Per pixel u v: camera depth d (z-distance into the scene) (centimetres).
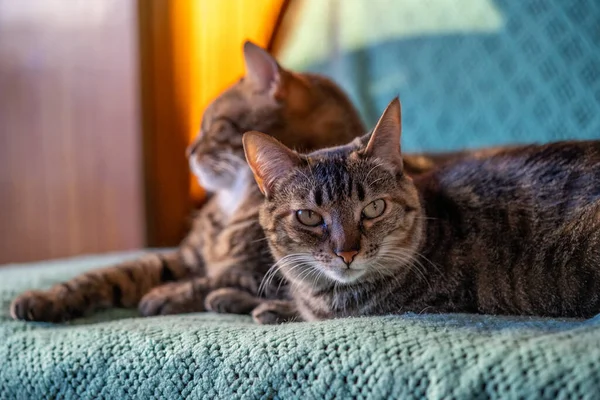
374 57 82
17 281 61
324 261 48
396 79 80
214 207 67
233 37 92
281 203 50
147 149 84
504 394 35
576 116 71
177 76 87
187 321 50
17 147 88
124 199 84
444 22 78
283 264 51
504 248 48
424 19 79
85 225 86
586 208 46
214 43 90
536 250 47
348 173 47
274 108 62
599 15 71
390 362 38
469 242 49
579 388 34
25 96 87
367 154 48
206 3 88
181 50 87
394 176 49
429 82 78
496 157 53
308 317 52
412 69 79
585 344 36
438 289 49
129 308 60
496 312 48
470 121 76
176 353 44
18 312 53
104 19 82
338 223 47
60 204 87
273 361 41
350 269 47
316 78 66
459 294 48
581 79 71
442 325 42
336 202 47
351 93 82
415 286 49
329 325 43
